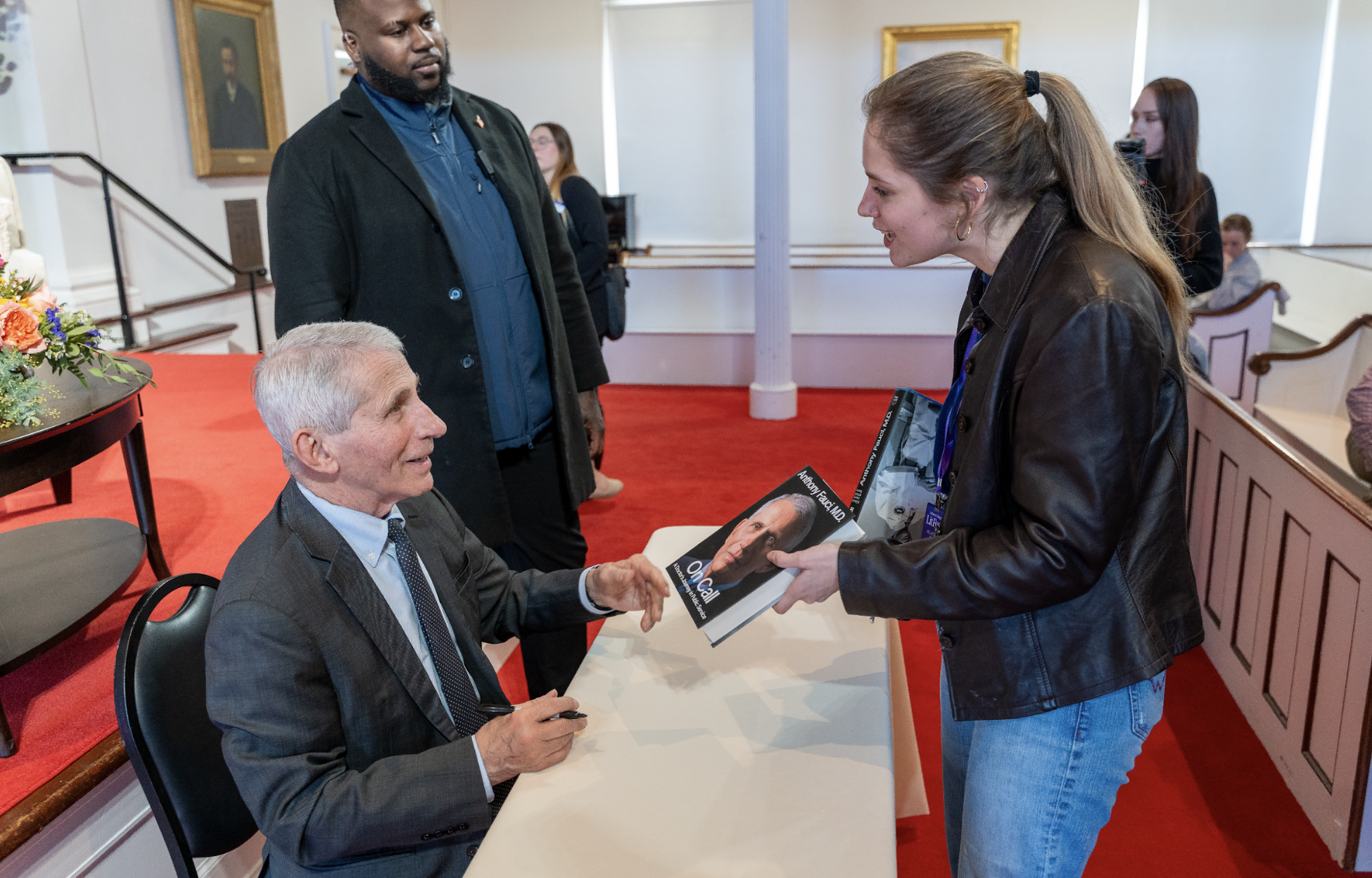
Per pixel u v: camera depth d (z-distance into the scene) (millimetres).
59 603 2117
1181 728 2668
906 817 2289
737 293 6668
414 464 1329
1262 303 3219
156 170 6027
